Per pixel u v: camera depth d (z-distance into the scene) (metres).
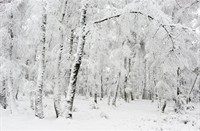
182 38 12.20
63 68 14.84
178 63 13.13
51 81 18.66
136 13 11.74
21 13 14.66
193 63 18.69
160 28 11.82
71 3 14.29
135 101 32.97
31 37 14.64
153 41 13.66
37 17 11.80
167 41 12.57
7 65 13.13
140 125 12.02
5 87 14.56
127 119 14.26
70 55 14.40
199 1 17.50
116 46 24.62
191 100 28.78
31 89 13.00
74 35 15.13
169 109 21.67
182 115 16.50
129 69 31.92
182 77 21.34
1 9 14.15
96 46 13.48
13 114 12.95
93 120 12.98
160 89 18.77
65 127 10.39
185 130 10.80
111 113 17.17
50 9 11.57
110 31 14.23
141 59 31.64
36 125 10.49
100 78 30.61
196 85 27.38
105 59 24.12
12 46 14.43
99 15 13.11
